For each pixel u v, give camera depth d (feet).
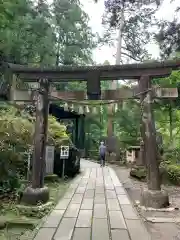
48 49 50.57
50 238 11.34
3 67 31.22
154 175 17.98
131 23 58.85
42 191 17.60
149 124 18.57
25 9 37.45
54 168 29.66
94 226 13.07
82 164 48.80
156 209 16.70
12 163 21.24
